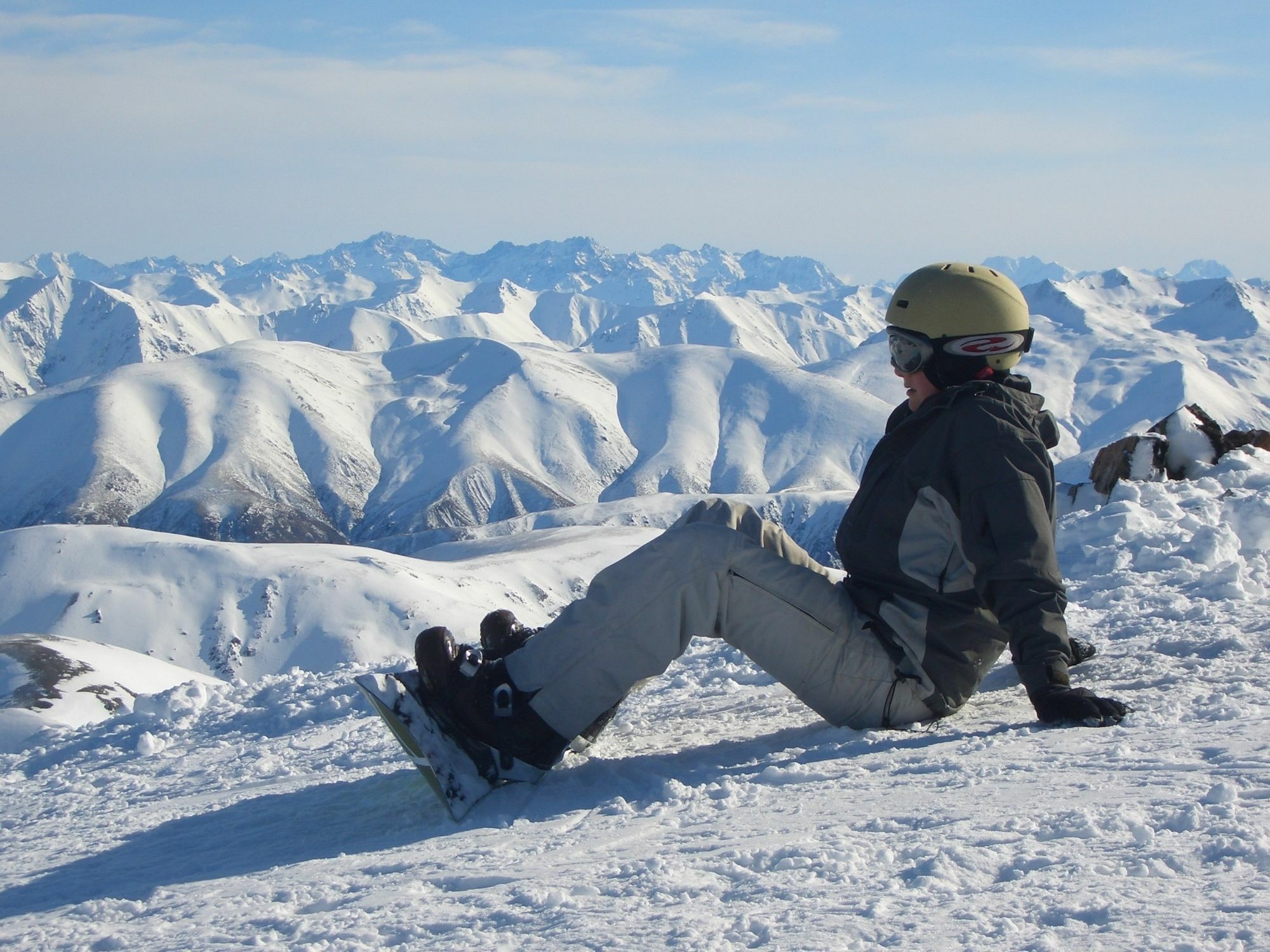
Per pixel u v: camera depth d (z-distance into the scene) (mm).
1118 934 1780
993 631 3691
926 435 3596
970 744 3303
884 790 2943
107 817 4871
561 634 3523
